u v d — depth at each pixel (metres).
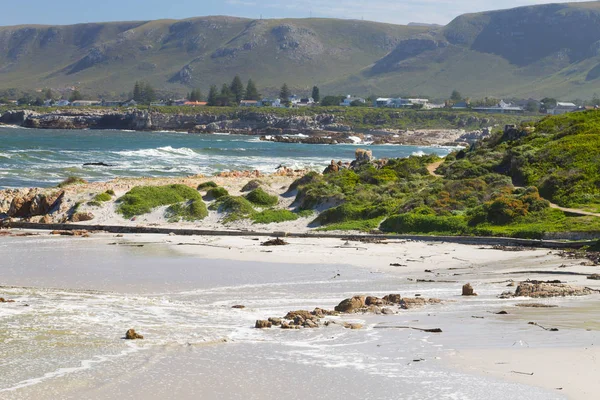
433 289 30.84
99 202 58.47
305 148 198.25
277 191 64.44
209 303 28.17
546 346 19.00
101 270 36.78
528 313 23.83
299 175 85.69
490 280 32.97
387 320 23.55
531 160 59.34
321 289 31.59
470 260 39.28
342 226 52.22
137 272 36.31
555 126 69.06
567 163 57.16
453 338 20.41
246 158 140.75
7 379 17.05
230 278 34.69
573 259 37.97
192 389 16.30
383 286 32.06
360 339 20.75
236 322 23.86
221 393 16.02
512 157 61.09
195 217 56.66
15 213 58.88
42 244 45.97
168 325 23.19
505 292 28.70
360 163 85.31
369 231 50.62
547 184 54.38
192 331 22.23
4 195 60.78
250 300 28.91
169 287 32.34
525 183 57.06
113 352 19.47
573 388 15.55
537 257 39.31
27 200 59.47
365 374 17.11
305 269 37.31
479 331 21.17
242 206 57.22
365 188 60.12
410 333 21.30
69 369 17.88
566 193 52.50
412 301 26.89
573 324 21.81
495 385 15.95
